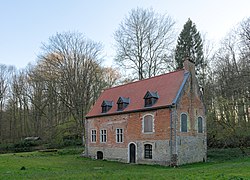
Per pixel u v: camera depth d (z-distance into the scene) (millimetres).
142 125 29531
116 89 38000
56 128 52781
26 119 60750
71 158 34531
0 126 58469
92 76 49875
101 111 36000
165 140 26922
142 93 32188
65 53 48125
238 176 13258
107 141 34000
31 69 56781
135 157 29859
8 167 22641
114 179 13758
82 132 47281
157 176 14414
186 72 29406
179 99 27484
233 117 33594
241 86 32188
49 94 50969
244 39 34156
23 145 51781
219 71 39906
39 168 22844
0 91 60125
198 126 29281
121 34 45688
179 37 49375
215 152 33656
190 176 14023
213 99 38156
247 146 33375
